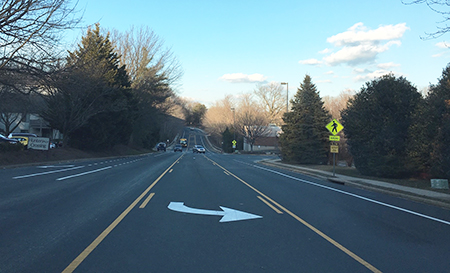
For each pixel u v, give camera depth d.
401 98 20.31
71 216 9.05
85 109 34.78
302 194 14.27
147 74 53.00
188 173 22.61
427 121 18.73
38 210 9.70
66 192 13.05
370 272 5.50
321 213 10.23
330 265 5.77
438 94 18.34
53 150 32.25
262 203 11.61
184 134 157.12
